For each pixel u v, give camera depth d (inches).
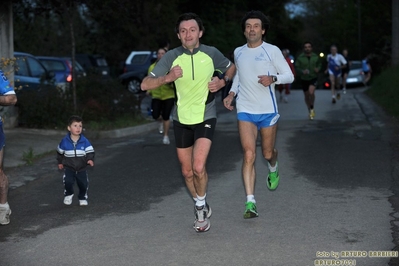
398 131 602.2
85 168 348.8
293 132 624.7
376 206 335.6
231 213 327.9
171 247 272.2
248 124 315.3
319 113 796.0
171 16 1302.9
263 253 261.4
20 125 645.3
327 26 2736.2
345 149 515.8
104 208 346.0
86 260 257.8
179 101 287.4
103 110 694.5
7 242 285.0
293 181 402.0
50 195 383.2
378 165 447.2
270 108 316.2
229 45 1547.7
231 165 463.2
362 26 1846.7
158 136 644.7
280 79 306.5
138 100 745.6
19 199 373.4
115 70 1549.0
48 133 627.2
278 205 342.3
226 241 279.0
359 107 853.2
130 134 663.1
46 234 296.8
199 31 284.4
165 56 284.5
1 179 305.9
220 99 1085.1
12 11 644.7
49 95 656.4
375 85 1088.8
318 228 296.2
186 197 368.5
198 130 286.0
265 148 327.6
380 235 283.4
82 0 692.1
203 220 289.7
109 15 772.6
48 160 504.1
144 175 437.4
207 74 283.6
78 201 364.2
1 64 533.6
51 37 1604.3
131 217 324.8
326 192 370.6
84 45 1610.5
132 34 1317.7
